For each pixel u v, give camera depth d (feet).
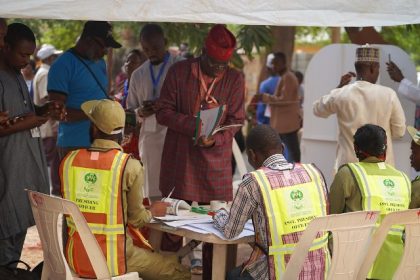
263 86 39.17
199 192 19.17
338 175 15.56
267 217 13.74
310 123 27.07
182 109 19.22
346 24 17.25
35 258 23.06
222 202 17.25
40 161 17.63
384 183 15.30
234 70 19.57
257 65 71.82
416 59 73.00
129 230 15.66
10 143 16.72
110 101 14.93
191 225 15.43
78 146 21.17
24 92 17.40
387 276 15.30
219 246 15.12
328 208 14.28
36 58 42.73
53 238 13.76
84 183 14.47
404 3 17.47
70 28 52.01
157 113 19.40
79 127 21.13
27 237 26.03
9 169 16.70
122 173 14.38
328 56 26.45
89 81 20.94
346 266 13.74
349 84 21.42
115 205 14.38
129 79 25.34
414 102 23.49
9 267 15.38
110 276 13.80
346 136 20.90
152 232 17.38
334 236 13.34
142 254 15.42
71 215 13.32
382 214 15.12
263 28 31.91
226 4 16.07
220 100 19.26
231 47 18.56
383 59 25.03
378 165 15.56
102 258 13.64
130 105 22.84
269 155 14.44
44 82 33.81
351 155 20.68
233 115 19.36
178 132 19.25
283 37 42.29
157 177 22.84
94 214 14.39
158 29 22.43
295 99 36.65
